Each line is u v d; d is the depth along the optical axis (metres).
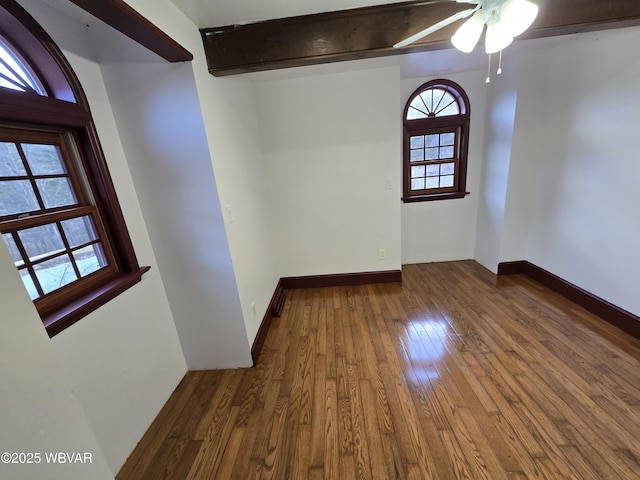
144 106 1.63
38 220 1.20
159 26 1.32
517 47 2.44
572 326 2.29
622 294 2.19
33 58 1.25
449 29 1.70
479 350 2.11
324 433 1.56
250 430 1.62
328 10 1.68
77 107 1.36
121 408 1.50
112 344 1.46
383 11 1.70
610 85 2.12
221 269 1.92
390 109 2.81
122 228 1.61
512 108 2.79
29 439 0.56
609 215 2.23
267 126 2.89
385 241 3.25
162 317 1.92
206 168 1.71
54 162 1.34
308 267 3.38
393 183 3.05
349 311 2.82
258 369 2.12
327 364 2.10
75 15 1.35
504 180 3.03
